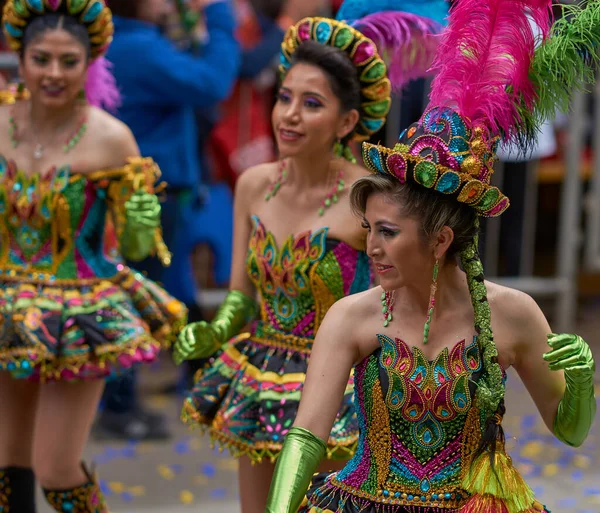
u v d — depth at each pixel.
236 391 8.96
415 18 9.34
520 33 6.70
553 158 22.09
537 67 6.77
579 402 6.64
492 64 6.73
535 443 15.30
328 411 6.71
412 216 6.39
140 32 14.80
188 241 16.17
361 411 6.85
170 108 15.26
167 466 14.03
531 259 19.92
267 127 18.45
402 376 6.63
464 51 6.73
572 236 20.16
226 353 9.31
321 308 8.89
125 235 9.91
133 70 14.77
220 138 18.08
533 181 19.53
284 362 8.93
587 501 13.23
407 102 17.31
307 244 8.84
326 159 8.98
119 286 10.11
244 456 9.05
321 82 8.79
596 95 20.41
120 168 9.89
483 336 6.57
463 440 6.66
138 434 14.92
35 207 9.73
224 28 15.49
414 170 6.31
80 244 9.89
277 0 17.92
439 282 6.67
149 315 10.14
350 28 8.92
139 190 9.90
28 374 9.37
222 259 17.34
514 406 17.05
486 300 6.61
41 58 9.59
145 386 17.28
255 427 8.82
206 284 20.98
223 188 17.55
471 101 6.59
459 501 6.62
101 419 15.10
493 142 6.64
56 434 9.56
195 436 15.28
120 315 9.77
